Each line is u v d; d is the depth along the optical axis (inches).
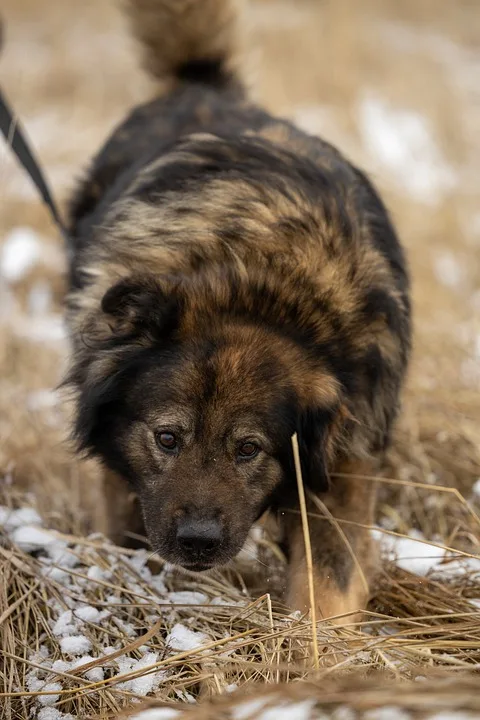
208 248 236.7
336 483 247.6
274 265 230.2
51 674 204.5
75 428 250.2
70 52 954.1
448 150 767.1
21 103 810.8
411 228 583.5
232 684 191.3
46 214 572.7
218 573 251.0
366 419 242.5
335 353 230.4
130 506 280.1
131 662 205.5
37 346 426.6
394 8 1201.4
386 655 196.5
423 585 243.1
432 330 424.2
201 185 250.4
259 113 309.0
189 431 220.5
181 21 350.9
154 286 226.4
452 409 340.5
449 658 187.5
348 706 146.0
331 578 235.0
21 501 288.4
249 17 367.9
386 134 768.9
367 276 238.7
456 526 274.8
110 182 320.8
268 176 246.5
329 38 932.6
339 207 244.8
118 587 229.6
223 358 219.1
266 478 227.8
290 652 200.7
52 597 232.2
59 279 499.5
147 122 325.7
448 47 1083.3
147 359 226.8
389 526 285.1
